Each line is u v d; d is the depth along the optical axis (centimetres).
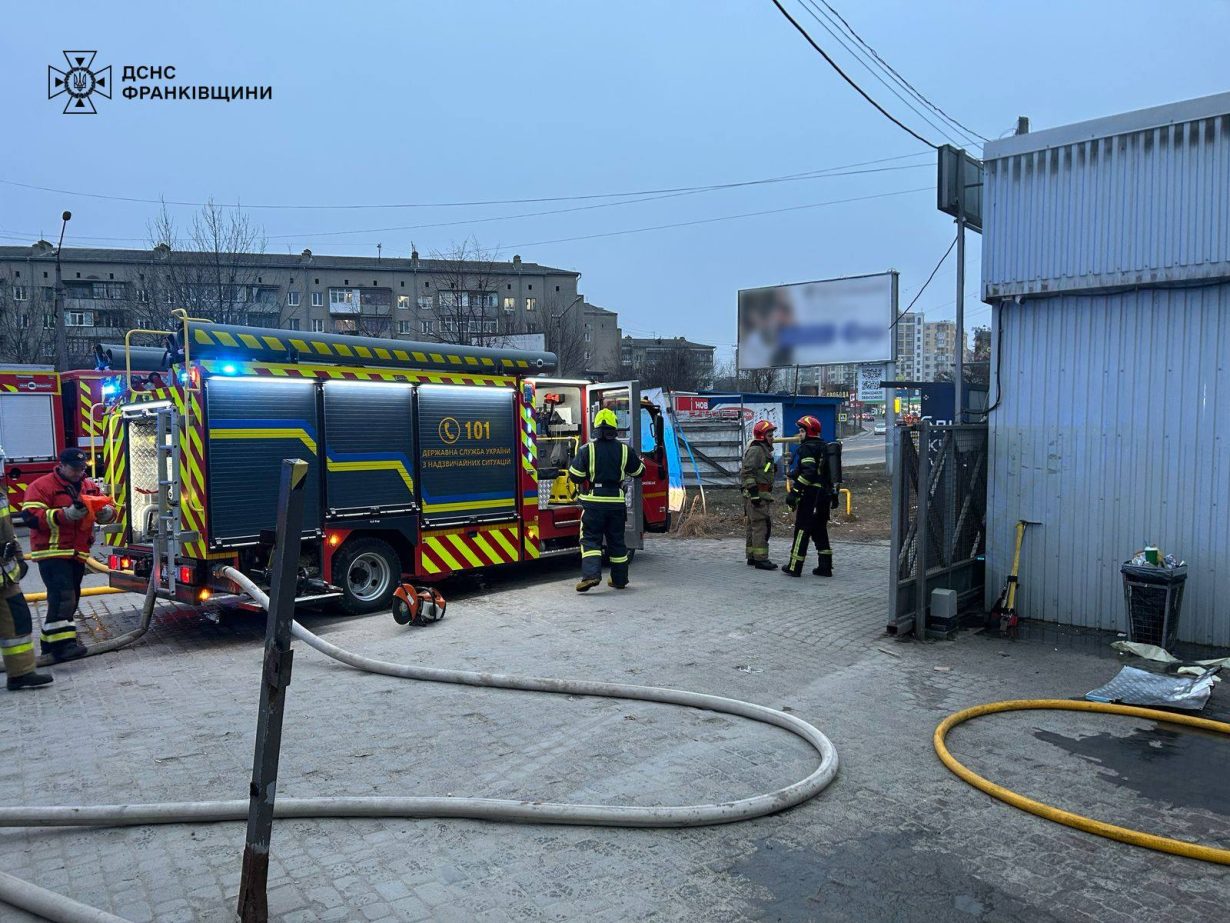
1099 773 425
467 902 307
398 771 426
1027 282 703
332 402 768
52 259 5762
